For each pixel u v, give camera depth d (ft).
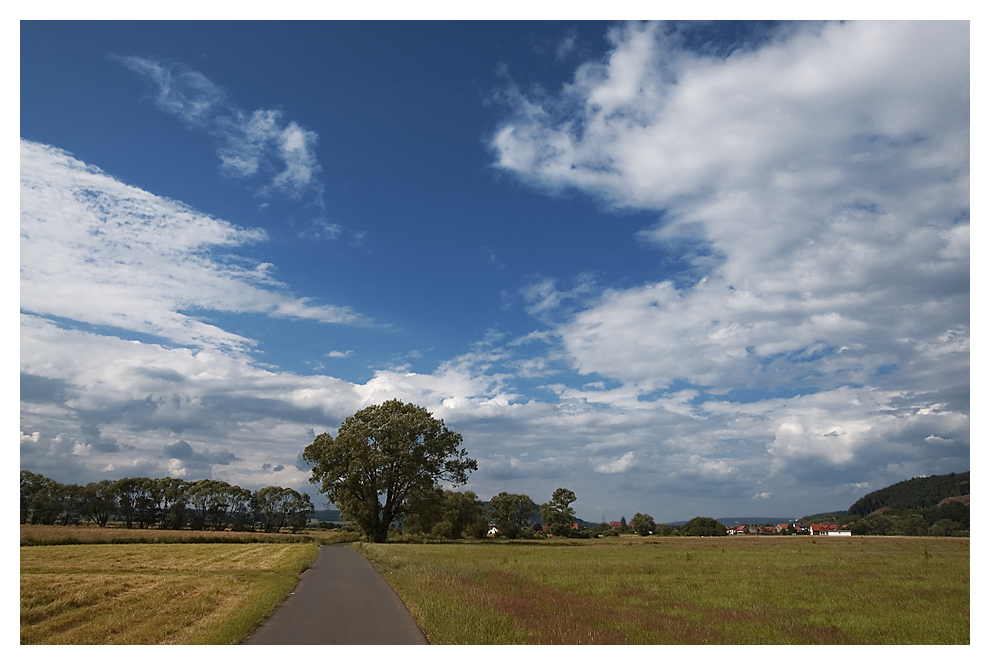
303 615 49.42
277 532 446.60
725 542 277.44
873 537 362.94
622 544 248.11
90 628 44.60
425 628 42.96
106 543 226.17
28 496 359.87
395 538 280.92
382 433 232.53
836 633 48.03
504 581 75.25
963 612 57.21
